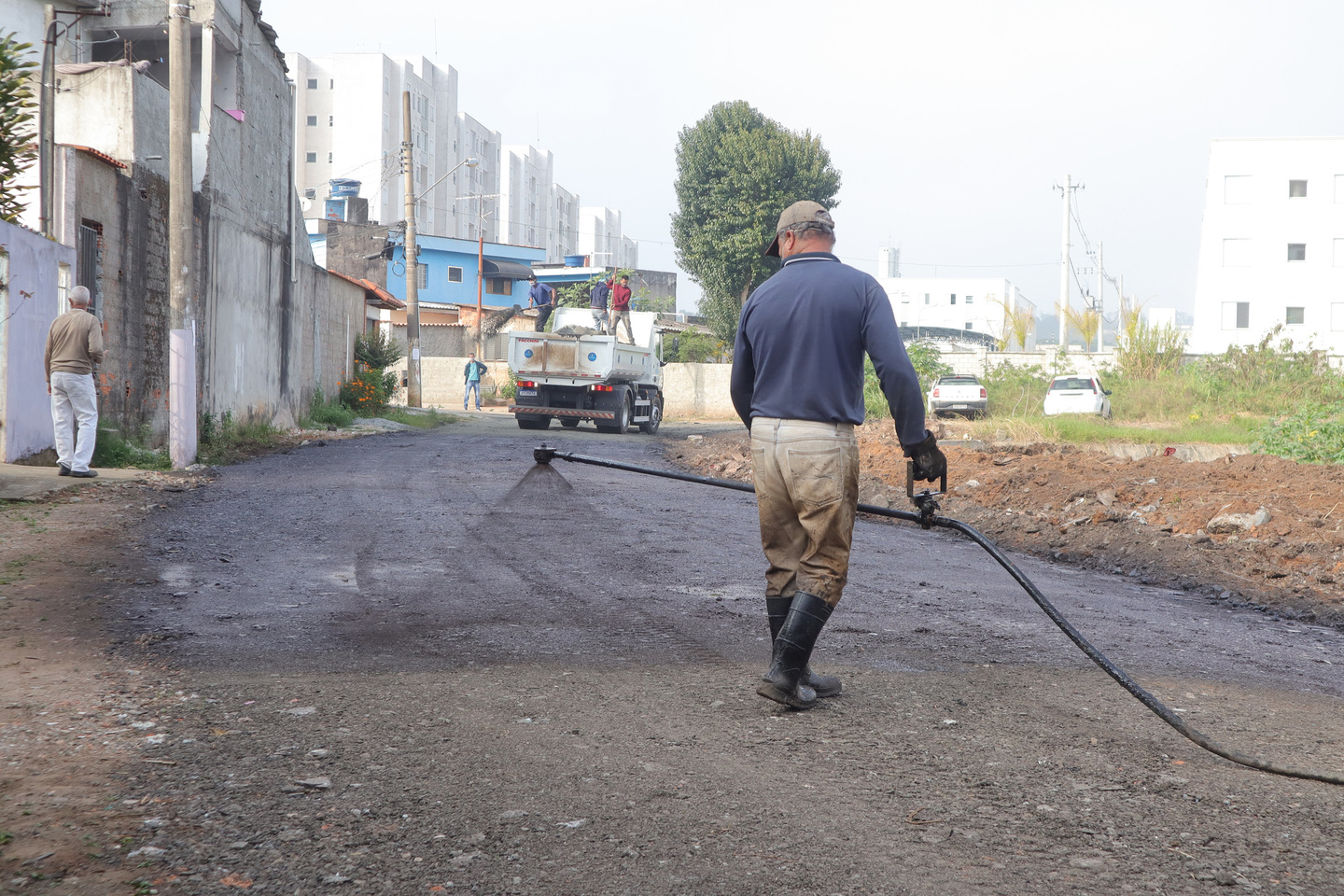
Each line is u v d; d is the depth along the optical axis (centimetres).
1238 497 971
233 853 227
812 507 343
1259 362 3198
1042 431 2073
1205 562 754
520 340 2175
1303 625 594
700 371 3956
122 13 1653
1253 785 292
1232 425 2425
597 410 2211
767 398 350
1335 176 4584
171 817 245
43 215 1085
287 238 1903
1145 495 1034
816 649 452
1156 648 489
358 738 310
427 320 4916
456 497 994
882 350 332
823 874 224
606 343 2170
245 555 649
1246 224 4672
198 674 379
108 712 327
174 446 1173
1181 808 271
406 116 3238
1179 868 233
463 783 275
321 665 398
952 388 2967
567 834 243
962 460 1418
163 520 776
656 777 283
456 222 9800
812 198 4619
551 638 455
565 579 607
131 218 1258
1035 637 495
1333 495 1012
